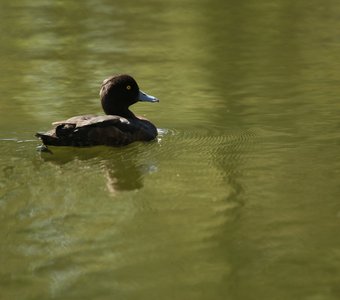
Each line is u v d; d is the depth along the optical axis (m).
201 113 16.14
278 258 9.13
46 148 13.45
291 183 11.52
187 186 11.44
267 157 12.96
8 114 15.80
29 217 10.15
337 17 27.02
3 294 8.34
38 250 9.25
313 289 8.44
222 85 18.56
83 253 9.18
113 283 8.55
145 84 18.73
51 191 11.09
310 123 15.21
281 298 8.27
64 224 9.92
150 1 30.30
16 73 19.77
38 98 17.20
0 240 9.48
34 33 24.83
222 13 27.98
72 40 23.78
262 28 25.48
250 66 20.50
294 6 29.16
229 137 14.27
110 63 20.88
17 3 29.92
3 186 11.30
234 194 11.02
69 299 8.24
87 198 10.85
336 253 9.21
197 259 9.09
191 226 9.92
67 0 30.38
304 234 9.72
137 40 23.75
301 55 21.67
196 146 13.71
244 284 8.50
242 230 9.77
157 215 10.23
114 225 9.92
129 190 11.19
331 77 19.16
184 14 27.84
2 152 13.21
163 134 14.61
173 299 8.25
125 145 13.79
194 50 22.50
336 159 12.75
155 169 12.26
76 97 17.25
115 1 30.23
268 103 16.88
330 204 10.63
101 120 13.66
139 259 9.02
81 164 12.52
